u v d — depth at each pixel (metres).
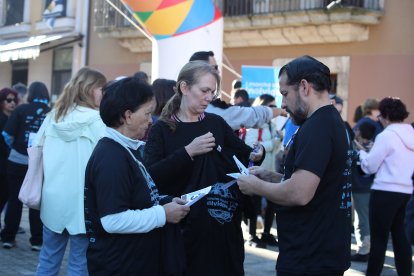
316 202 3.30
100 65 19.19
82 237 4.74
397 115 5.99
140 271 3.19
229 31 15.16
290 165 3.41
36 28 21.70
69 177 4.75
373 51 13.09
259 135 8.23
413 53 12.58
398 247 5.93
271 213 8.12
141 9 8.10
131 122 3.24
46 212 4.81
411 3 12.59
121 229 3.06
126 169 3.14
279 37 14.38
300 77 3.35
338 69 13.55
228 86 15.70
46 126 4.95
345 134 3.37
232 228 3.93
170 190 3.91
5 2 23.16
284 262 3.35
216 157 3.96
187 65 3.97
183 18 8.09
